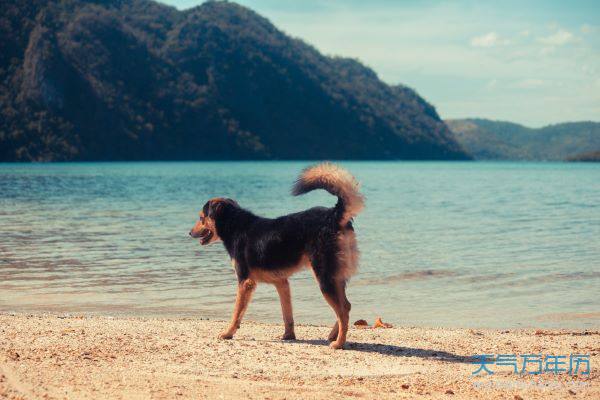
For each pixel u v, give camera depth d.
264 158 193.50
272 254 8.37
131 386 6.27
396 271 16.08
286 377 6.78
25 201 37.44
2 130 146.88
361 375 6.95
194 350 7.82
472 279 15.07
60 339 8.12
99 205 35.12
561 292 13.61
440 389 6.46
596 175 103.00
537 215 31.94
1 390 6.02
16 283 13.99
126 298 12.59
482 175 99.56
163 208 33.44
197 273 15.48
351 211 7.82
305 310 11.70
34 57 158.50
